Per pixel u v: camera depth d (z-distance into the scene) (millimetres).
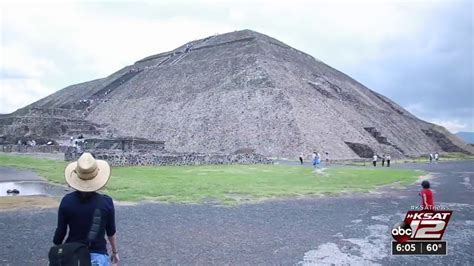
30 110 92000
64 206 5605
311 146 63125
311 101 79062
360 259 10891
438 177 37500
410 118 118875
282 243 12383
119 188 23984
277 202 20844
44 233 13047
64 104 116562
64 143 67125
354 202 21312
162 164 41406
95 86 124250
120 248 11477
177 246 11812
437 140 112875
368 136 76312
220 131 71250
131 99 98562
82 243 5445
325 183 30031
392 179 33906
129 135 80812
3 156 48469
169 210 17781
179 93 90062
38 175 30281
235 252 11305
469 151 111500
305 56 116625
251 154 49531
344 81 114438
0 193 22281
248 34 109188
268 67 87875
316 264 10398
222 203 20016
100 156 37844
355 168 46438
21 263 9953
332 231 14188
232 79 85875
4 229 13594
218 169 38406
